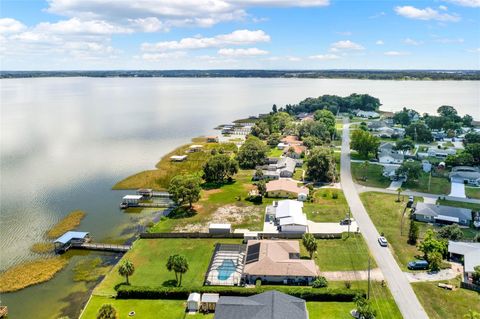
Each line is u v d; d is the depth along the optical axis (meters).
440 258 75.00
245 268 74.12
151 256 83.88
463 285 69.25
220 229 92.69
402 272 74.62
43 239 95.38
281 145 183.50
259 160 154.50
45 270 80.94
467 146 159.50
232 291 67.69
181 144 197.62
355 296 65.75
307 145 182.25
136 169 152.88
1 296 72.25
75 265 83.25
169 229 98.00
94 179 140.88
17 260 85.44
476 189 122.50
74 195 124.81
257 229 96.44
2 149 185.62
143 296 68.69
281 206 105.56
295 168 151.12
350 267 76.69
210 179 134.88
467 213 96.94
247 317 57.19
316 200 114.56
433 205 101.19
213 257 81.50
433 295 67.06
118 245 89.81
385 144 173.62
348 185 128.12
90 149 186.88
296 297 64.75
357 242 87.31
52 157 171.50
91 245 90.19
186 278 74.44
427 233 83.50
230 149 183.50
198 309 64.88
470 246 79.12
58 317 65.62
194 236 92.56
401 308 63.66
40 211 112.06
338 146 184.50
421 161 155.62
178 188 109.00
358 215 102.69
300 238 90.75
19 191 128.12
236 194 122.38
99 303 67.62
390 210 105.88
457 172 131.88
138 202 116.19
